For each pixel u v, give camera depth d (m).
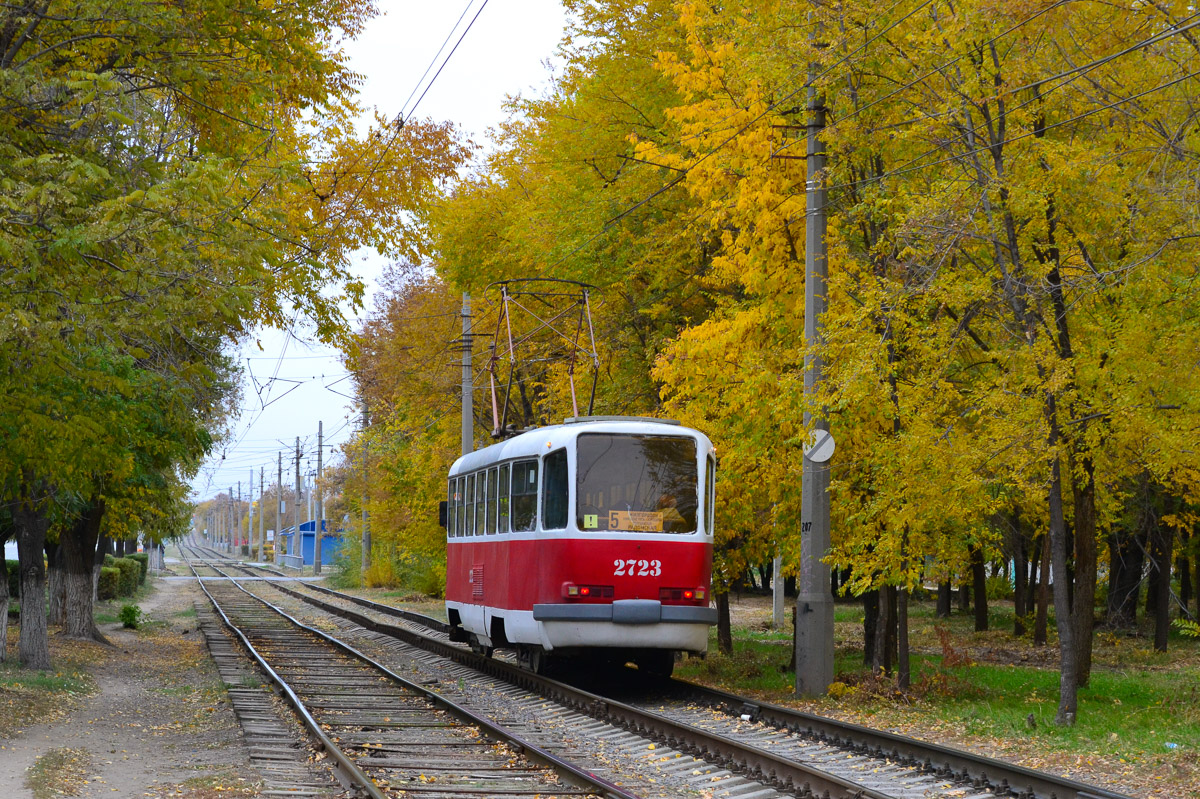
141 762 10.41
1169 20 11.58
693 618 15.66
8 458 12.58
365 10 18.56
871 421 15.48
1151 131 12.72
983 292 12.91
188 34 12.48
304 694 15.45
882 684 14.78
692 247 20.98
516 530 17.08
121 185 11.46
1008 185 12.67
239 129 14.41
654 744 11.72
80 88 10.56
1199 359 12.21
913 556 14.38
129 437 15.08
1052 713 13.50
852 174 16.84
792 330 16.64
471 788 9.27
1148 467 13.52
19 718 12.49
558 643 15.61
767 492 17.48
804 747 11.38
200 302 10.42
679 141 17.03
